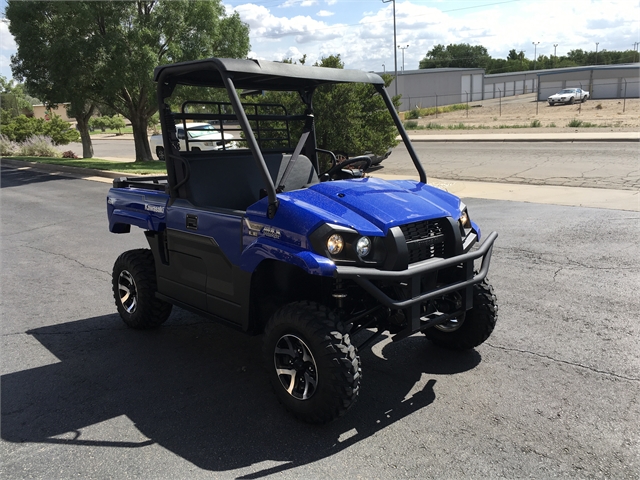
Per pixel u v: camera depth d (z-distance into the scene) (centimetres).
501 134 2641
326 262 298
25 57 1952
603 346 429
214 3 2077
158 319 484
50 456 306
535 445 302
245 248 347
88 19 1784
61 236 924
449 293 365
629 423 321
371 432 321
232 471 288
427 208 351
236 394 374
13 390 388
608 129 2538
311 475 282
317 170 501
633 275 598
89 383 396
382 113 1401
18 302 588
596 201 1034
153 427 334
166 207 419
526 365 402
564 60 11619
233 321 371
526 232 811
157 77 390
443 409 345
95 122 6675
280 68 355
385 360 421
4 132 3145
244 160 444
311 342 308
